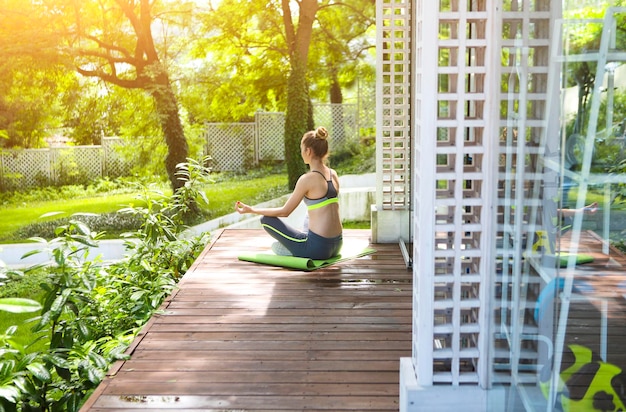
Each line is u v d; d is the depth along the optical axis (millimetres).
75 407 3139
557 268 1870
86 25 13484
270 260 5336
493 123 2291
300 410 2787
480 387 2420
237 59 15664
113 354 3389
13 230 12453
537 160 1969
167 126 13383
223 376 3156
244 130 16328
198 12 14719
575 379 1805
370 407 2807
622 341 1595
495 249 2330
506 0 2156
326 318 4012
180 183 13359
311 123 15039
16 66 12844
